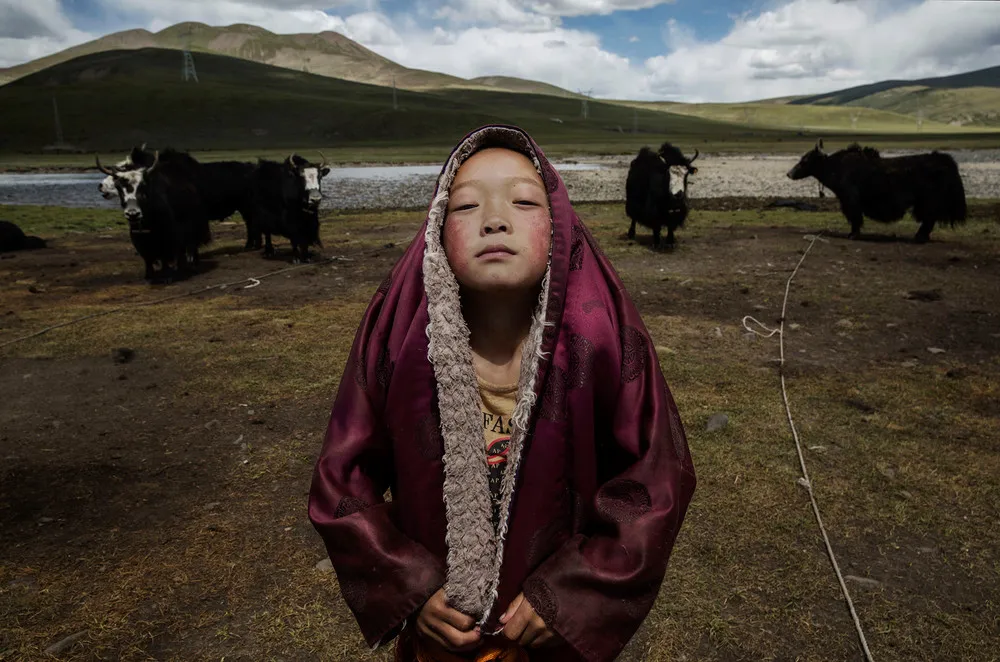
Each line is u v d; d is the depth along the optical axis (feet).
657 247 36.45
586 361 3.75
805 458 12.65
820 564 9.57
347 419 4.04
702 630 8.29
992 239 38.50
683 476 3.88
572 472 3.83
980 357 18.44
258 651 8.05
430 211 3.76
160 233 29.22
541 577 3.58
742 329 21.25
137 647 8.13
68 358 19.43
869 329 21.13
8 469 12.87
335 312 23.98
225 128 382.22
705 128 554.05
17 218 53.57
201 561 9.85
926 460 12.57
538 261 3.65
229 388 16.85
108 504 11.56
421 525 3.86
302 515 11.06
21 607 8.91
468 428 3.67
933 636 8.22
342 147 307.17
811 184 89.86
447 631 3.65
